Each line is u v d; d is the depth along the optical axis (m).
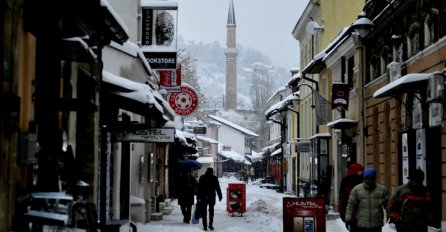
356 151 26.91
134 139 14.98
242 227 21.53
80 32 9.10
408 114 19.59
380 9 23.38
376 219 11.80
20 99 6.99
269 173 75.88
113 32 9.99
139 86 11.80
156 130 15.03
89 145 10.15
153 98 11.78
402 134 20.28
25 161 7.11
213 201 20.52
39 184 7.89
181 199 22.83
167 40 19.52
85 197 8.66
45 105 8.00
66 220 7.11
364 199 11.83
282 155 55.94
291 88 56.53
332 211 28.33
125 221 14.49
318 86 37.12
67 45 7.95
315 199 14.59
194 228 20.30
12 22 6.86
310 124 42.25
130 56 16.14
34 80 7.76
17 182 7.14
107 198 13.72
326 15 38.03
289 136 52.84
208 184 20.47
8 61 6.70
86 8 8.22
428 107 17.58
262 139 122.50
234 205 27.22
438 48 16.75
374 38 24.47
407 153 19.56
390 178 22.64
